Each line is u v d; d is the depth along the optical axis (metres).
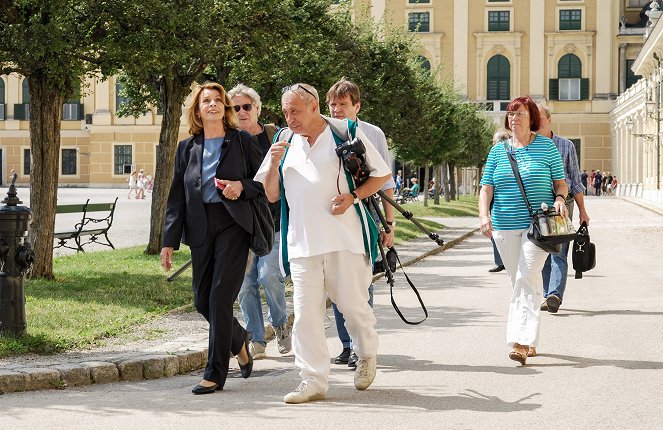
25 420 7.20
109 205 24.09
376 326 12.10
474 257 24.33
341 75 31.88
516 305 9.52
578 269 11.36
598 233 32.59
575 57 85.25
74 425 7.02
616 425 6.86
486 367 9.21
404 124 41.31
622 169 79.94
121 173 80.38
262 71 25.09
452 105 52.12
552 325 11.91
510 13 85.00
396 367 9.28
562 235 9.41
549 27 85.19
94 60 16.28
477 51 85.19
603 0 84.56
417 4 85.44
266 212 8.64
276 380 8.88
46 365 8.76
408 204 58.59
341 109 9.60
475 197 75.62
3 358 9.23
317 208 7.91
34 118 15.51
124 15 15.53
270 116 32.59
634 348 10.16
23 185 82.50
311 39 28.19
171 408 7.60
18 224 10.00
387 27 42.41
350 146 7.87
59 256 21.44
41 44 14.15
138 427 6.94
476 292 16.09
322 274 7.98
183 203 8.55
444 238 30.44
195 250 8.41
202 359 9.73
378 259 9.88
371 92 37.34
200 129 8.64
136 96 28.08
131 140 80.06
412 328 11.88
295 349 7.93
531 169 9.66
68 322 11.30
